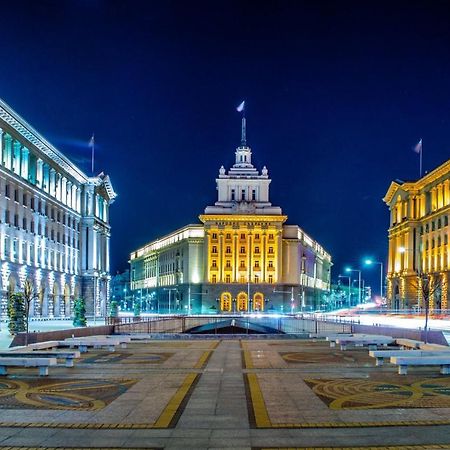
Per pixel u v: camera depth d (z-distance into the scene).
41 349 33.22
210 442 13.18
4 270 81.00
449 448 12.66
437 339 37.62
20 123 87.25
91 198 129.12
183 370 25.19
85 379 22.34
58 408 16.72
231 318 78.69
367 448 12.70
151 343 42.53
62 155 109.62
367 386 20.52
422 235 121.88
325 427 14.44
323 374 23.72
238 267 165.62
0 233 80.38
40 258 98.94
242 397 18.39
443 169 109.12
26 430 14.22
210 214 166.12
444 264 108.12
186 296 173.12
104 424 14.80
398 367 25.44
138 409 16.56
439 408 16.61
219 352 34.22
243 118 182.50
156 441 13.27
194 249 173.25
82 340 36.31
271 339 47.25
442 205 111.69
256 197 172.62
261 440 13.32
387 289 141.62
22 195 90.19
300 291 173.12
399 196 133.00
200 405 17.12
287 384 21.02
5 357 24.84
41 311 99.75
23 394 18.97
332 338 40.84
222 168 174.50
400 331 41.94
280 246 166.75
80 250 126.50
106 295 139.38
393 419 15.25
